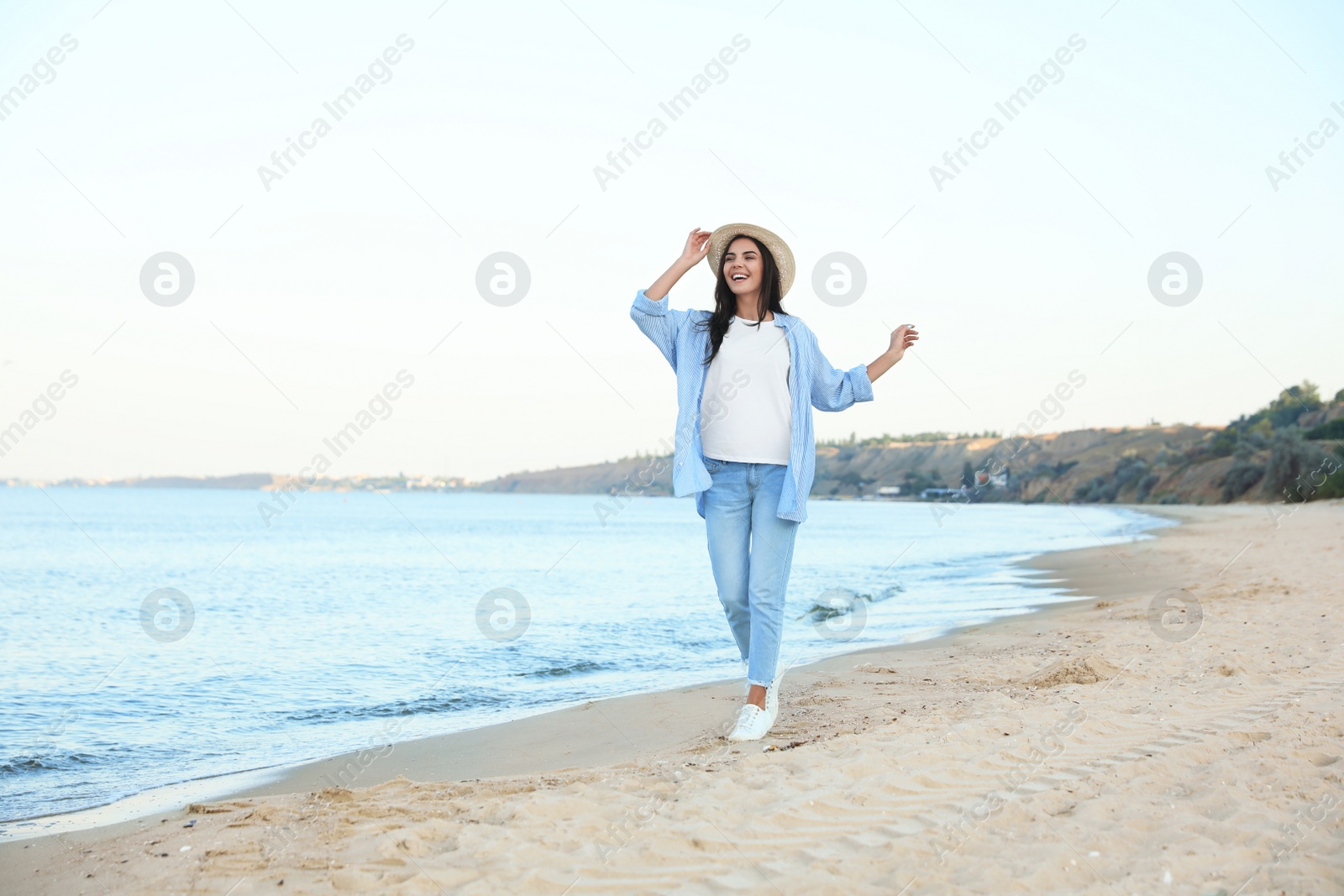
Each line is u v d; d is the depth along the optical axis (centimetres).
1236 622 720
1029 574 1630
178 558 2520
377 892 219
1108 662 551
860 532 4350
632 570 2041
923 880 222
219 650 870
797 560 2242
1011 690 504
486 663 783
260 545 3272
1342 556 1419
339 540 3709
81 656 838
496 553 2869
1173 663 550
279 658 820
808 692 521
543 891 218
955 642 758
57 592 1563
